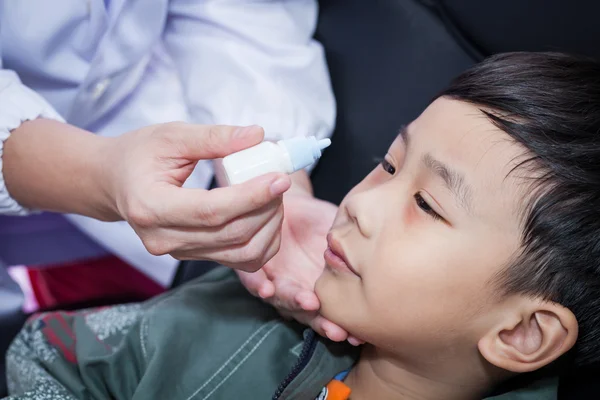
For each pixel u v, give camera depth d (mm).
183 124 669
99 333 911
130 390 844
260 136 635
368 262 722
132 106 1093
